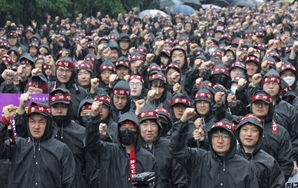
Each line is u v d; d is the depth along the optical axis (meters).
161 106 15.51
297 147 15.70
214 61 21.34
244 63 21.19
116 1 46.97
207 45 24.98
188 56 23.58
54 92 13.21
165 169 13.28
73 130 13.26
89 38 28.06
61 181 11.70
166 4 50.97
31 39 30.06
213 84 18.69
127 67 19.39
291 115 15.83
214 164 11.79
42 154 11.68
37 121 11.64
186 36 28.02
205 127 14.82
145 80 19.69
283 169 14.27
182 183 13.30
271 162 12.62
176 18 38.38
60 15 43.00
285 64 18.70
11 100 14.84
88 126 11.55
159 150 13.29
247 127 12.55
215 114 14.32
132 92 16.14
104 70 18.69
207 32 31.22
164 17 40.56
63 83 16.11
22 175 11.63
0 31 30.36
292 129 15.82
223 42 28.88
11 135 11.56
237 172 11.68
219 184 11.70
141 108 13.36
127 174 11.91
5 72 16.73
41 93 15.24
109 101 14.05
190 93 19.56
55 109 13.14
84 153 13.28
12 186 11.66
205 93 14.96
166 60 21.55
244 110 15.67
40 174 11.61
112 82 16.62
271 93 15.67
